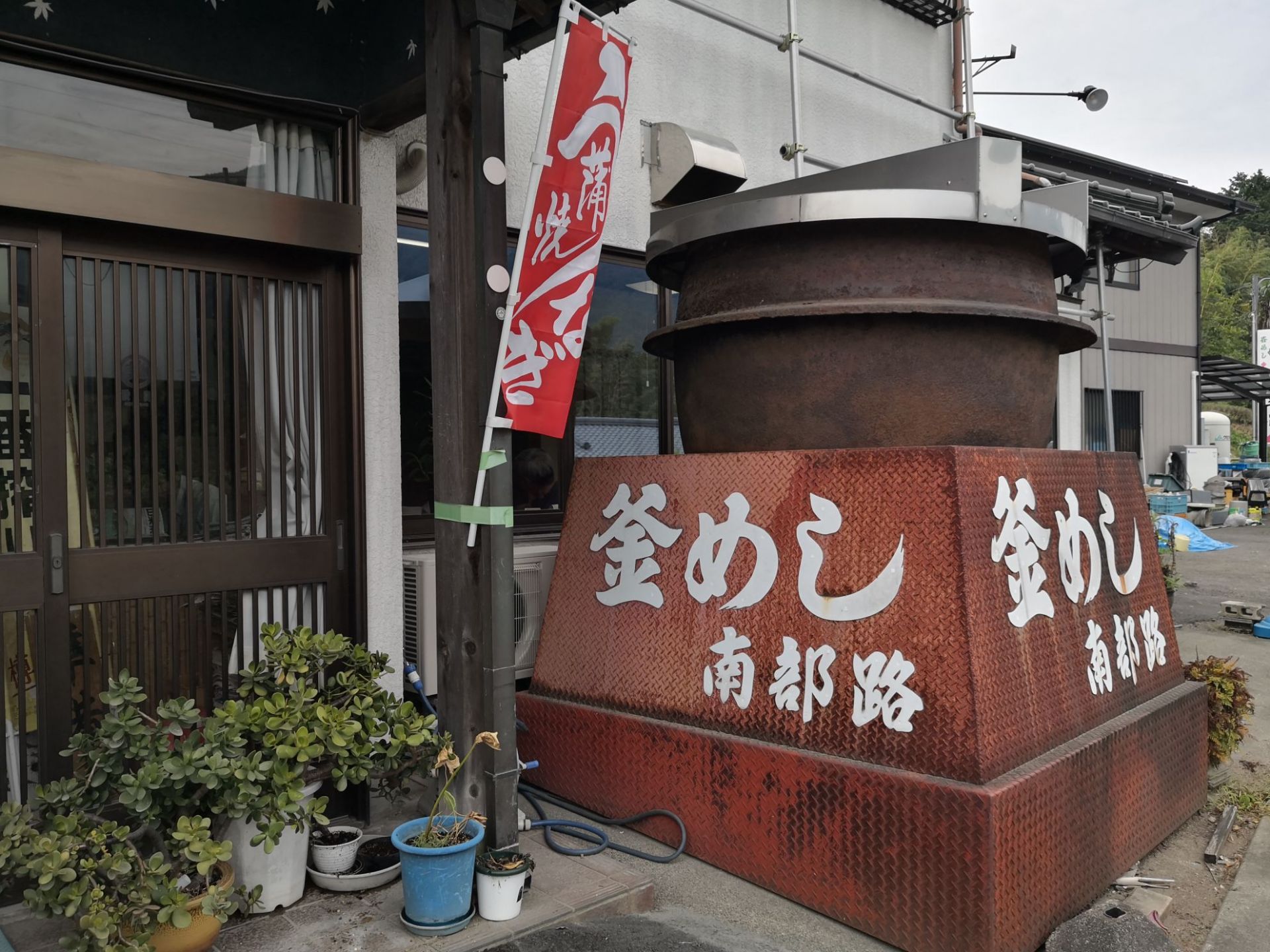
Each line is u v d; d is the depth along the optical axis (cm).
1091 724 322
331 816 344
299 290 347
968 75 729
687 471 356
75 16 293
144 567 309
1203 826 383
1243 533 1661
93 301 300
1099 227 643
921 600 286
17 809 241
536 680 394
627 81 304
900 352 326
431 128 315
